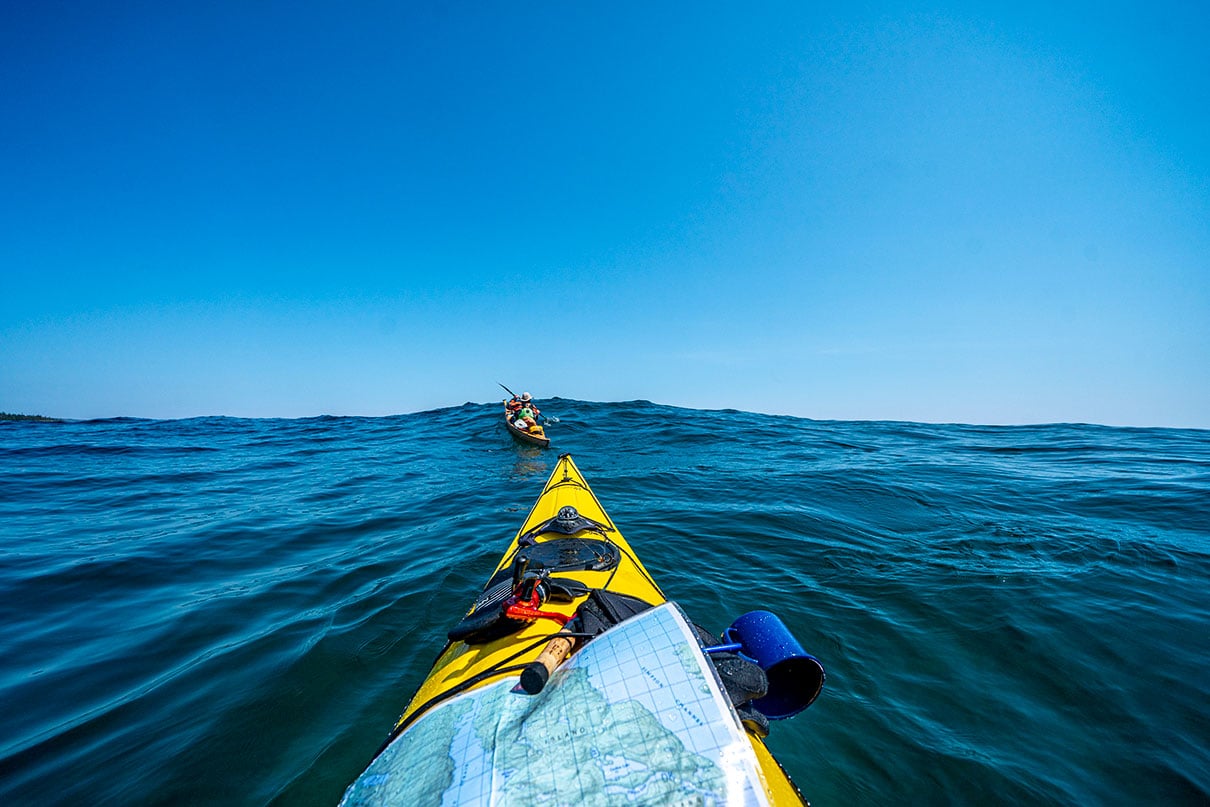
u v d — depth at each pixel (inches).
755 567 237.9
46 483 475.2
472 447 650.2
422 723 88.0
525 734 71.1
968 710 143.1
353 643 177.8
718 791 58.6
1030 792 116.5
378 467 545.3
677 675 71.8
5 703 151.8
